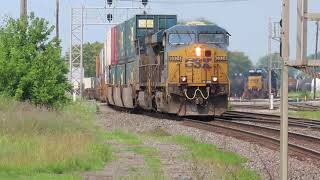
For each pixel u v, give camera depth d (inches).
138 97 4207.7
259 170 1533.0
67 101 3297.2
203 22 3671.3
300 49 697.0
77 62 7278.5
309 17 695.7
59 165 1509.6
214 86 3526.1
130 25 4456.2
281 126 721.6
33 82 3016.7
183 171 1515.7
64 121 2482.8
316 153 1780.3
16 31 3097.9
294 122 3312.0
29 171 1453.0
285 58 698.8
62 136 1979.6
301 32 697.6
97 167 1585.9
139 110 4532.5
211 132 2667.3
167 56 3503.9
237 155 1844.2
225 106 3575.3
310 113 4810.5
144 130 2925.7
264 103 7687.0
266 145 2110.0
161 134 2733.8
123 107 4921.3
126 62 4628.4
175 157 1844.2
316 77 708.7
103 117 3941.9
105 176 1445.6
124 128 3041.3
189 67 3499.0
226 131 2662.4
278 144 2094.0
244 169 1513.3
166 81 3494.1
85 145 1829.5
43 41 3149.6
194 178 1381.6
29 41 3100.4
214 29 3558.1
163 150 2054.6
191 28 3531.0
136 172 1486.2
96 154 1745.8
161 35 3639.3
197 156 1831.9
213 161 1696.6
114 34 5369.1
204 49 3516.2
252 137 2352.4
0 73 2970.0
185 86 3499.0
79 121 2851.9
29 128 2134.6
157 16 4234.7
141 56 4119.1
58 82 3157.0
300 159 1747.0
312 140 2223.2
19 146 1755.7
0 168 1453.0
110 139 2449.6
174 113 3570.4
